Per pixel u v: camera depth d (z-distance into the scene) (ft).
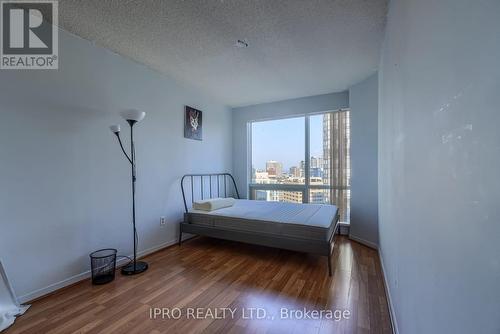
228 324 5.25
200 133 12.71
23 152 6.12
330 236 8.40
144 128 9.50
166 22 6.53
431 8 2.52
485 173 1.44
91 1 5.69
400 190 4.48
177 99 11.16
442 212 2.21
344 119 12.28
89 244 7.55
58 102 6.82
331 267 8.20
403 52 4.09
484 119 1.45
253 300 6.21
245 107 15.30
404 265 4.08
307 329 5.07
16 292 5.93
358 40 7.36
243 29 6.84
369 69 9.61
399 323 4.52
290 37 7.23
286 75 10.25
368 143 10.57
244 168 15.42
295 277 7.52
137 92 9.16
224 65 9.30
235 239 9.59
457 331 1.86
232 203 12.01
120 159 8.54
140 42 7.63
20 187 6.06
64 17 6.36
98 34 7.17
